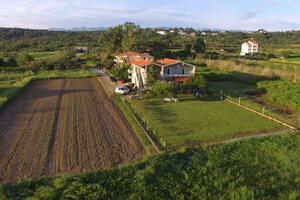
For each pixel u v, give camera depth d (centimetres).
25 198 1744
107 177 2006
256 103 4203
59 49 14100
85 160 2320
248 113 3656
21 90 4994
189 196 1834
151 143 2645
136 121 3253
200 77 4709
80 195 1770
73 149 2530
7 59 8888
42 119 3359
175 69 5138
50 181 1966
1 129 3011
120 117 3466
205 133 2917
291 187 1945
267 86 4931
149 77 4806
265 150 2484
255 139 2712
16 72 7512
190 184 1944
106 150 2516
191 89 4588
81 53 12088
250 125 3191
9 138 2770
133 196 1792
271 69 6706
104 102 4191
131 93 4675
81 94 4738
